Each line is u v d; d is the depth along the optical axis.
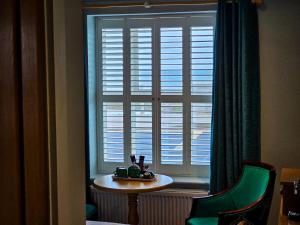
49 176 0.65
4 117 0.59
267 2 3.47
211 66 3.78
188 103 3.85
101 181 3.34
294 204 2.00
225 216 2.71
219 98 3.49
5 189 0.60
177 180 3.78
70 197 0.73
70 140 0.72
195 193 3.62
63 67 0.69
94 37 3.99
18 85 0.60
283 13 3.46
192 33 3.79
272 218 3.54
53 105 0.65
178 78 3.86
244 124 3.42
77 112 0.76
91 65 3.93
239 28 3.43
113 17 3.93
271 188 2.88
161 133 3.91
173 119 3.89
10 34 0.59
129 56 3.94
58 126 0.67
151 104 3.92
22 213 0.61
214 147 3.52
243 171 3.25
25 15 0.60
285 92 3.49
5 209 0.60
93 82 3.98
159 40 3.86
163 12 3.70
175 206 3.67
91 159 3.97
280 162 3.53
